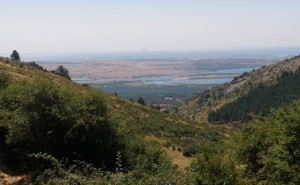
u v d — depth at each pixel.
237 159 15.44
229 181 10.35
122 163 14.23
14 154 13.42
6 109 14.62
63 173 10.41
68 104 14.25
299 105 12.41
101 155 14.29
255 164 15.12
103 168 12.84
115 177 9.92
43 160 12.95
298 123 11.14
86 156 14.10
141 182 9.87
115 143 14.77
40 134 13.48
